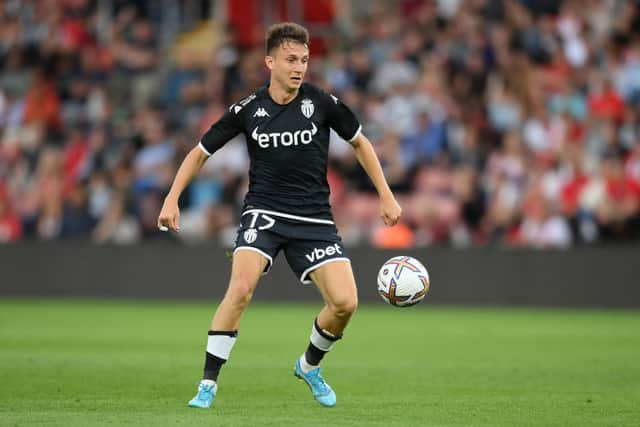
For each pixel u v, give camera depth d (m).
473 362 34.62
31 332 44.06
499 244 63.69
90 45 77.62
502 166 65.56
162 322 49.50
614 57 72.88
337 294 23.25
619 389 27.73
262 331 45.66
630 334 45.69
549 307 61.25
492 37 73.12
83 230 67.81
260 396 25.91
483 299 61.84
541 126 69.00
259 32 77.06
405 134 68.31
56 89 75.44
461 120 68.94
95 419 21.53
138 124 71.31
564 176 64.56
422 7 77.88
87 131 72.69
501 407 24.17
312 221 23.77
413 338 43.53
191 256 63.50
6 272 65.19
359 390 27.38
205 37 78.88
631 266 60.28
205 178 66.94
